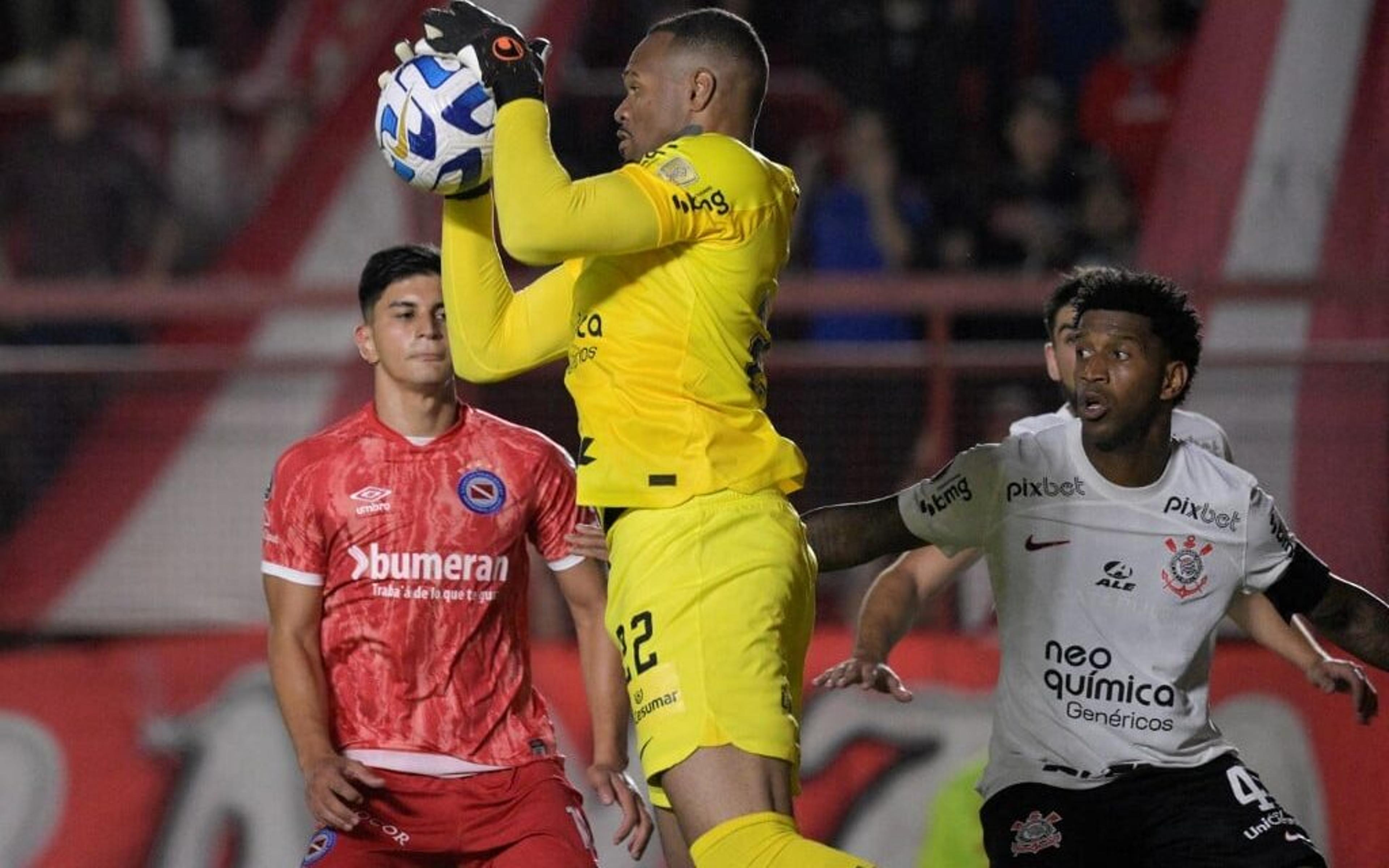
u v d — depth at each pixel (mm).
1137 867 15844
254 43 42500
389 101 14438
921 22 34688
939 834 24094
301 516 16391
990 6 35625
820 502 25719
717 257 13719
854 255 31875
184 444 26328
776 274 14211
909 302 26031
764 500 13945
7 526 26219
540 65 13875
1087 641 15945
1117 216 32125
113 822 24969
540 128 13531
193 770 25172
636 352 13789
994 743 16359
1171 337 15773
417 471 16531
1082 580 15984
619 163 35219
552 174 13281
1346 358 25328
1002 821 15938
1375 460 25266
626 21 38219
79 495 26234
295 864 24719
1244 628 17922
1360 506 25266
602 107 35906
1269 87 33438
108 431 26312
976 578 25516
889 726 24578
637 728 13828
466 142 14297
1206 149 33469
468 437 16750
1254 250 31734
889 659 24906
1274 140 32844
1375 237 31422
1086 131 34656
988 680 24672
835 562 16391
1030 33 36219
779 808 13469
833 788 24375
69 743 25312
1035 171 32281
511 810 16516
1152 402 15789
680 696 13492
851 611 26156
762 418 14109
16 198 33312
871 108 34375
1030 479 16125
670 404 13750
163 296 26703
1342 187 32062
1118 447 15914
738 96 14289
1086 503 16016
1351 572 25250
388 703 16422
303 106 37000
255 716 25375
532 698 16969
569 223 13125
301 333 31688
